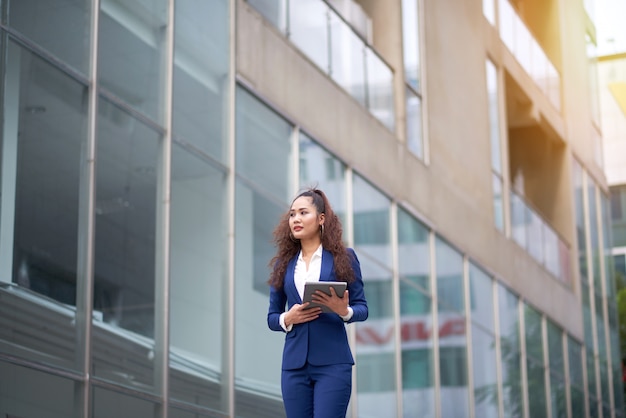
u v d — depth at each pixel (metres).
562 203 31.98
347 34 17.75
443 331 20.38
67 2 10.45
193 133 12.64
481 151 24.08
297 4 15.98
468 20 24.33
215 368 12.56
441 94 21.81
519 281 25.86
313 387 6.46
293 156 15.29
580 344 31.44
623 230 53.28
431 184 20.62
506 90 28.41
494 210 24.70
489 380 22.75
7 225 9.30
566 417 28.78
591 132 35.97
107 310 10.58
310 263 6.52
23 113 9.64
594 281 33.94
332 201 16.34
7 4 9.54
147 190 11.53
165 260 11.74
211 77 13.24
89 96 10.64
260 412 13.48
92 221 10.45
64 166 10.15
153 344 11.34
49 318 9.71
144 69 11.76
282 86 15.09
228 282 13.08
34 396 9.40
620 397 35.59
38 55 9.93
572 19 34.84
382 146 18.48
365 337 17.02
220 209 13.11
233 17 13.94
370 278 17.45
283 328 6.40
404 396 18.14
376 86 18.81
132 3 11.63
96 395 10.23
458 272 21.72
